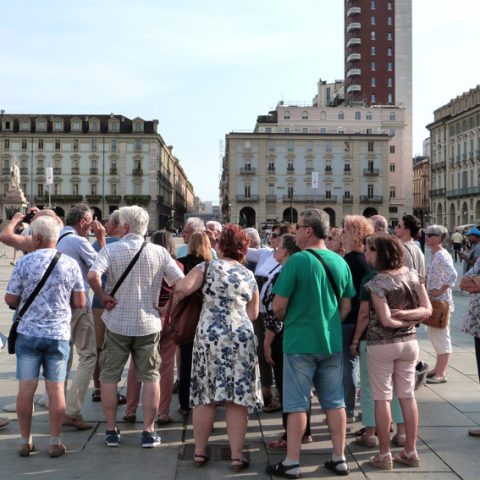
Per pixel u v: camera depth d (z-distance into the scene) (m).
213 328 4.72
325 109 89.50
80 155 89.94
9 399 6.31
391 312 4.66
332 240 6.46
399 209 91.25
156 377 5.19
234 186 80.94
